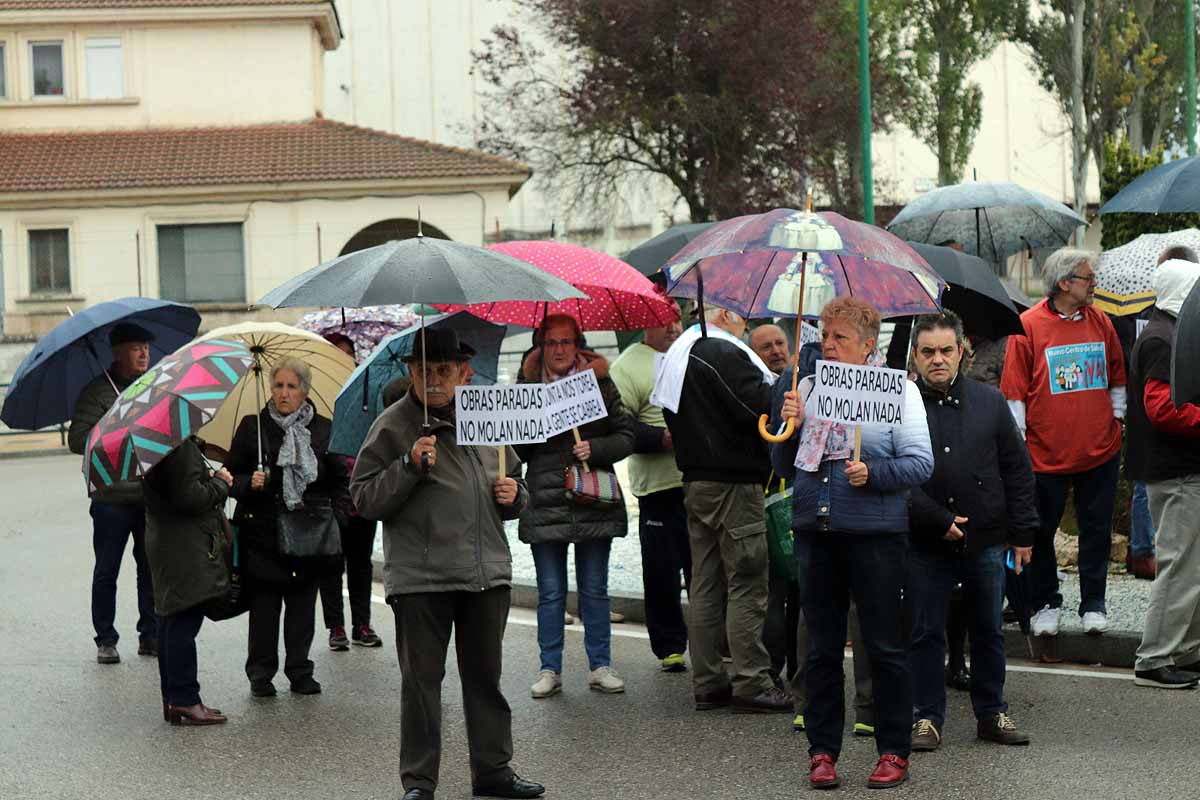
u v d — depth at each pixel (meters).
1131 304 10.34
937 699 6.99
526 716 7.80
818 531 6.28
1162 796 6.14
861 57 21.30
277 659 8.63
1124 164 12.97
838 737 6.43
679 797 6.33
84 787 6.66
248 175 36.81
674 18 34.12
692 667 7.91
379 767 6.93
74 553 14.39
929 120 38.88
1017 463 7.07
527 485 8.25
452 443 6.27
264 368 8.49
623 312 8.68
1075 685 8.19
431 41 54.62
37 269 37.09
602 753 7.06
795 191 35.28
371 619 10.78
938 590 6.93
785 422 6.38
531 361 8.27
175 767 6.97
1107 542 8.80
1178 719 7.41
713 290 7.64
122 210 36.97
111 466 7.13
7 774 6.87
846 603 6.41
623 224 46.69
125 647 9.84
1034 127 55.66
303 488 8.20
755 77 33.91
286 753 7.20
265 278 37.03
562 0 34.94
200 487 7.61
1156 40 39.59
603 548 8.34
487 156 37.50
